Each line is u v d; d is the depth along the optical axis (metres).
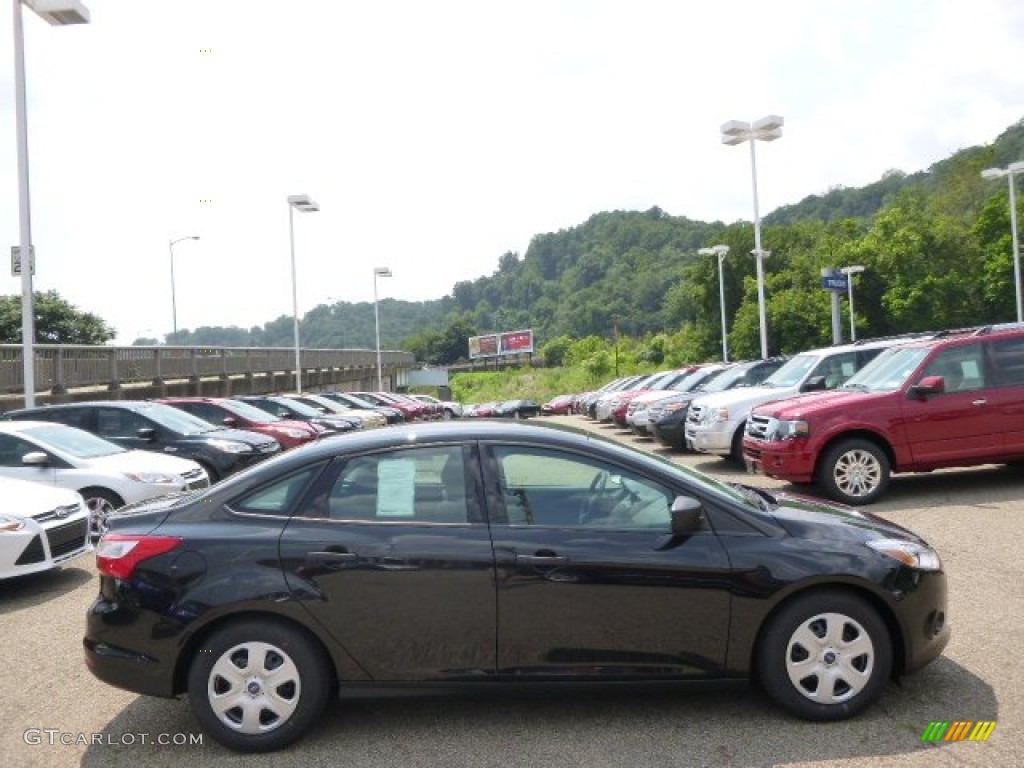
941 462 9.58
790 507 4.72
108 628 4.28
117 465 10.11
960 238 58.78
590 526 4.30
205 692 4.20
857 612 4.25
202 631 4.23
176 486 10.27
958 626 5.50
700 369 21.25
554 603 4.19
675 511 4.19
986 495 9.69
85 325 44.78
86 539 8.41
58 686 5.31
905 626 4.28
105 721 4.71
